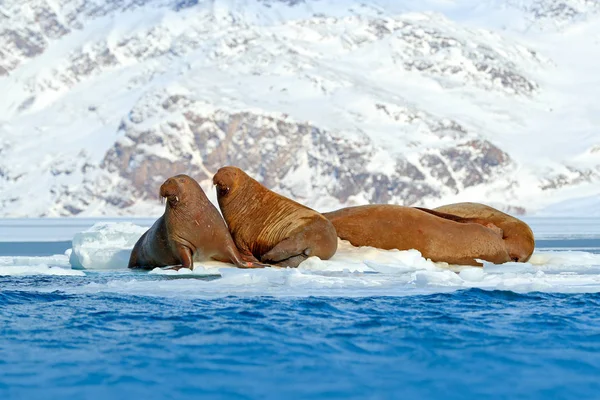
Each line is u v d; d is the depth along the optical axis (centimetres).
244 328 3684
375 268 6075
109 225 7388
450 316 4006
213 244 6191
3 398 2670
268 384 2820
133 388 2772
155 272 6025
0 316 3978
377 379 2884
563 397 2709
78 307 4253
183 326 3731
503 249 6888
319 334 3562
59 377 2886
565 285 5131
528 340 3459
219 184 6631
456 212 7312
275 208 6519
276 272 5719
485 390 2773
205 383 2831
